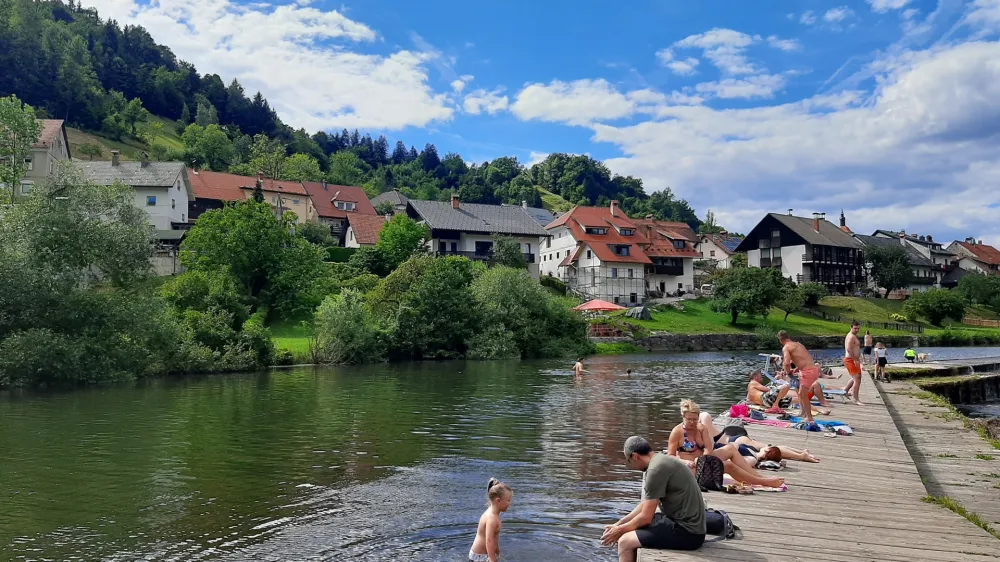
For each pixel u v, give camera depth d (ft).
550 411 77.77
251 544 32.73
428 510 38.09
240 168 445.78
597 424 68.23
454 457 52.42
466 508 38.42
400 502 39.73
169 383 112.27
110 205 128.47
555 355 189.88
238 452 54.54
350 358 160.56
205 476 46.42
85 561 30.71
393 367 148.15
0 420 71.61
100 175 264.11
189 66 639.35
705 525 25.04
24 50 439.63
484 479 45.32
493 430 64.64
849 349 68.49
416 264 186.60
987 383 114.11
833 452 43.80
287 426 67.36
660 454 25.61
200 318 139.33
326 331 156.35
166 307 130.82
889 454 43.21
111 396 93.50
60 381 109.09
